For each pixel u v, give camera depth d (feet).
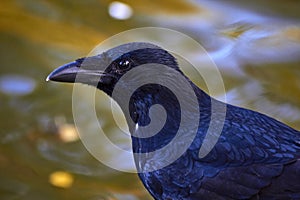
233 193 40.60
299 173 39.99
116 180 52.01
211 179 40.81
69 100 57.72
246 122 41.39
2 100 57.62
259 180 40.24
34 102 57.62
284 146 40.60
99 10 64.64
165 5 65.10
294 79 57.72
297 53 59.72
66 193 51.08
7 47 61.16
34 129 55.77
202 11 64.34
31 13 64.34
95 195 50.88
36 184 51.75
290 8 64.23
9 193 51.13
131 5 65.10
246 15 63.87
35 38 61.98
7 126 55.98
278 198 40.09
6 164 53.21
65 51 60.75
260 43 60.85
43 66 59.67
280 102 56.03
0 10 64.54
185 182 41.32
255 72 58.18
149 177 42.34
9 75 59.21
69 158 53.72
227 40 61.31
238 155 40.60
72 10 64.64
